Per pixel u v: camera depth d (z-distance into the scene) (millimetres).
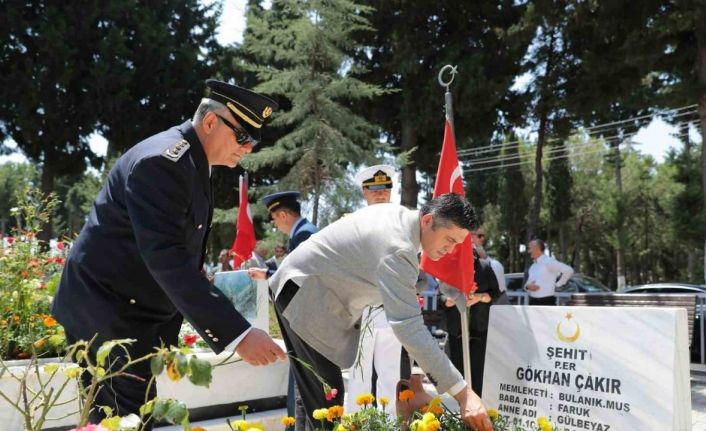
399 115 18609
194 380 1481
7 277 4273
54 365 2027
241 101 2549
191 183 2408
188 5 23125
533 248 8727
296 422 3900
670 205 32344
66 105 19906
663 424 2936
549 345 3428
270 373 5012
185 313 2254
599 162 39594
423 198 28766
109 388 2451
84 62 20000
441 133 18969
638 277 47594
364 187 5398
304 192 14219
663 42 14891
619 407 3092
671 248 43438
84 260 2453
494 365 3639
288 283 3219
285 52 14195
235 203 24234
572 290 14617
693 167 30391
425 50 18141
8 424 3725
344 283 3082
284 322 3320
